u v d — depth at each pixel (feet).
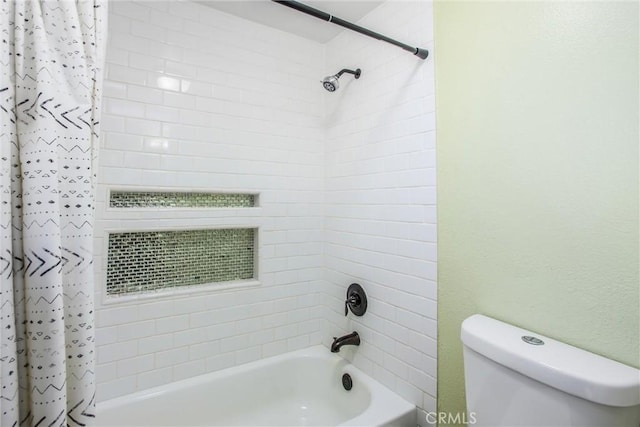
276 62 5.92
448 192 4.06
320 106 6.40
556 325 3.01
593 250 2.78
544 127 3.13
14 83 2.36
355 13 5.40
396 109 4.84
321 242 6.36
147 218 4.75
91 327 2.65
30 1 2.44
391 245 4.87
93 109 2.80
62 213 2.53
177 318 4.99
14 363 2.24
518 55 3.35
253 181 5.65
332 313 6.10
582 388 2.38
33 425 2.32
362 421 4.09
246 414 5.32
